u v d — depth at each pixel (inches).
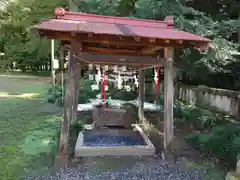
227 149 175.6
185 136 218.7
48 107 339.6
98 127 244.7
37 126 246.5
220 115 247.6
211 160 172.6
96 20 171.6
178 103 314.8
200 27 214.4
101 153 180.4
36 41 625.0
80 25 152.9
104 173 151.9
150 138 223.5
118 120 250.2
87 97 366.0
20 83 619.2
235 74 273.6
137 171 155.4
